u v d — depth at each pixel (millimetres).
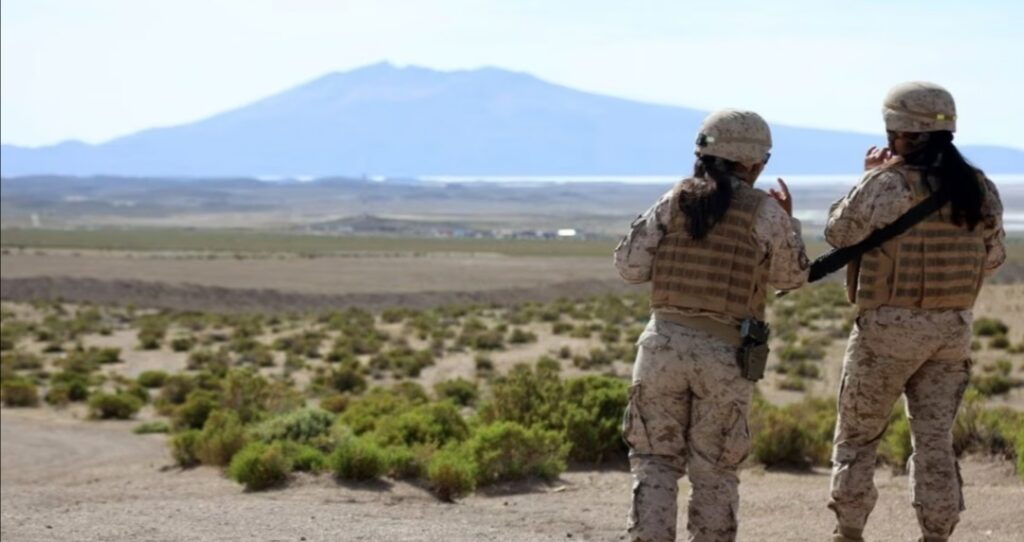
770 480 18891
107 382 62344
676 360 8211
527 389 23656
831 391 41594
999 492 14750
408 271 156125
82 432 42938
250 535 13055
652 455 8406
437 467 18484
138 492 22672
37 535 13617
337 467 20344
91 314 105500
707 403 8227
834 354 51406
